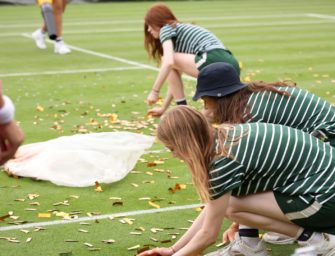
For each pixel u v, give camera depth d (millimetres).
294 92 4328
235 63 5957
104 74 11234
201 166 3553
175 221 4844
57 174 5684
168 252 4008
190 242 3771
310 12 23391
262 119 4195
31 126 7688
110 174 5660
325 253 3912
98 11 24031
